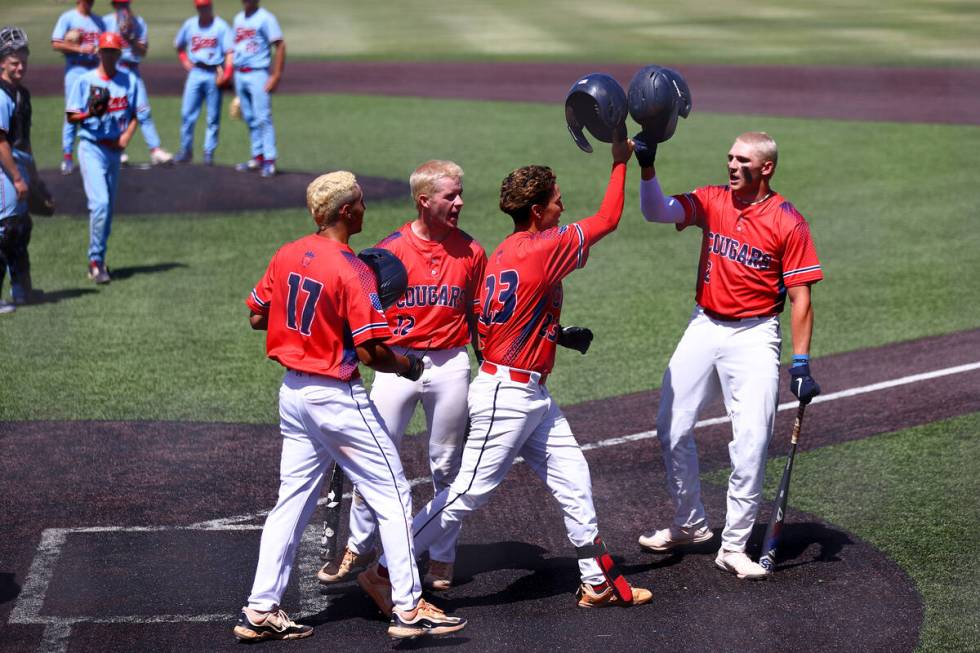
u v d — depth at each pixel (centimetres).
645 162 1930
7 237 3450
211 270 4025
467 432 1922
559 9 15312
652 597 1878
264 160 5650
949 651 1700
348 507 2245
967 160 6100
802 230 1927
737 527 1955
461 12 15050
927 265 4162
